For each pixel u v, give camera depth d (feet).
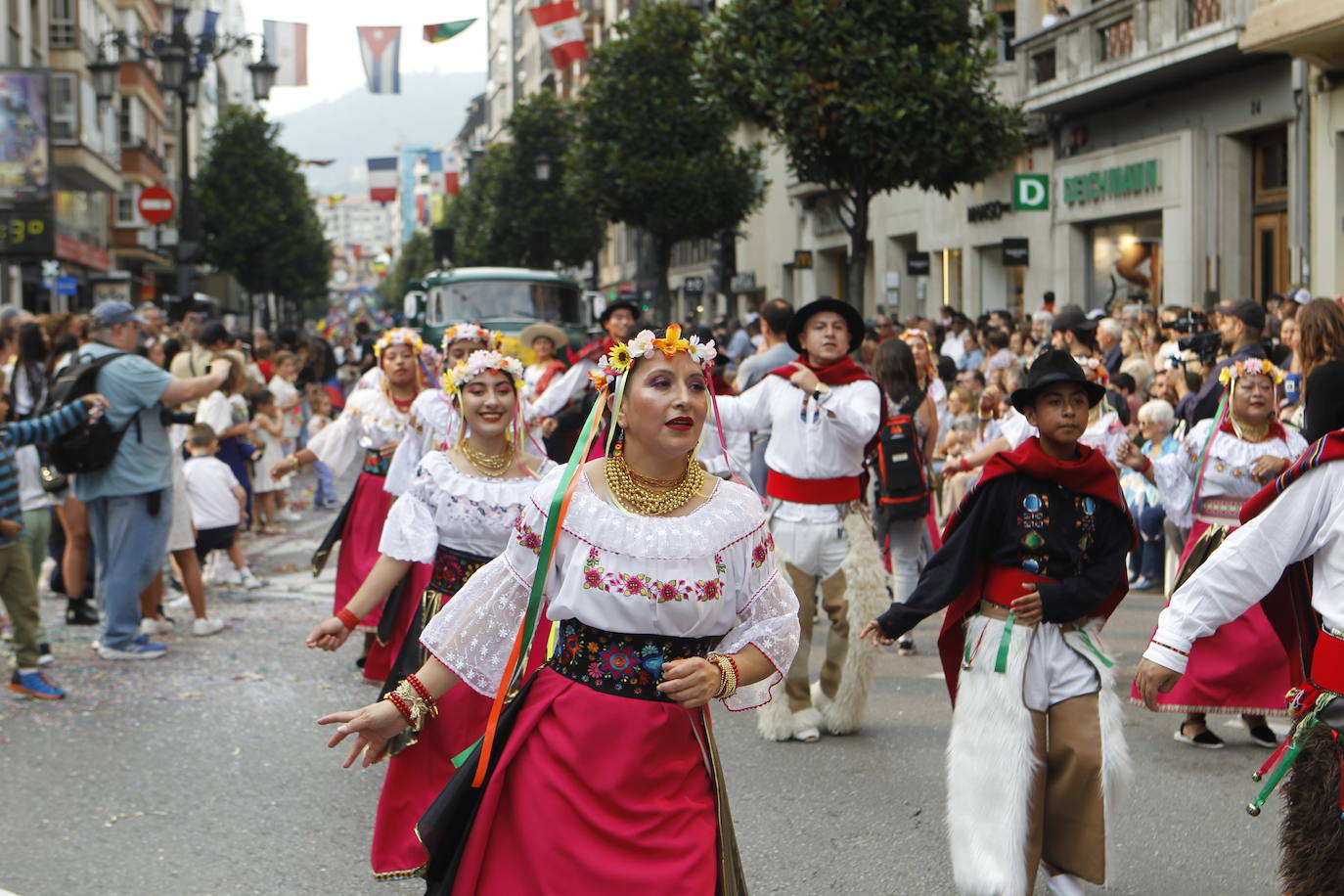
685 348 10.76
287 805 19.04
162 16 176.14
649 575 10.66
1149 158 76.84
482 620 11.01
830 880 16.24
